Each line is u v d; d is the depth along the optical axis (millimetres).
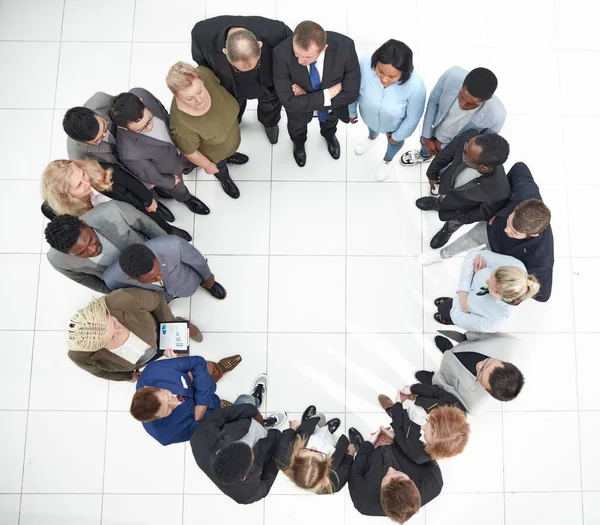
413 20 3992
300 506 3395
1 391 3525
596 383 3557
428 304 3662
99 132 2545
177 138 2861
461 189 2721
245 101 3350
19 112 3869
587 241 3725
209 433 2531
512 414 3518
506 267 2330
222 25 2779
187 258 2891
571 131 3871
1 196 3752
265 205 3775
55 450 3463
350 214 3771
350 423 3514
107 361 2730
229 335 3619
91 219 2625
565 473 3457
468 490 3438
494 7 4008
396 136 3168
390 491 2307
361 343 3617
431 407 2578
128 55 3949
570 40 3982
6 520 3391
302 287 3680
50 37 3967
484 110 2770
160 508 3408
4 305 3629
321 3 3998
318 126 3881
